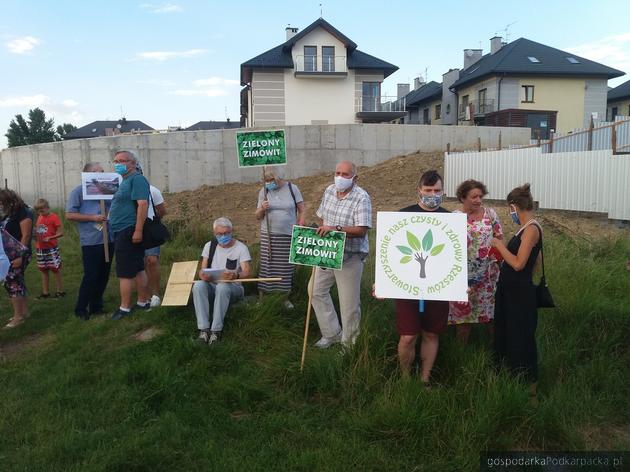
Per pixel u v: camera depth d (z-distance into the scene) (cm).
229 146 1952
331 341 518
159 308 589
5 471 334
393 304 570
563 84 3966
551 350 487
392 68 3378
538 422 378
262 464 343
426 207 420
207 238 1032
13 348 557
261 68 3300
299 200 618
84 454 348
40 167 1897
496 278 476
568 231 1019
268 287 607
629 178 1075
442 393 398
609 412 423
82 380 460
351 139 2081
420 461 348
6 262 560
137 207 583
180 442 364
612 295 630
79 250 1052
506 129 2298
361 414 393
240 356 494
